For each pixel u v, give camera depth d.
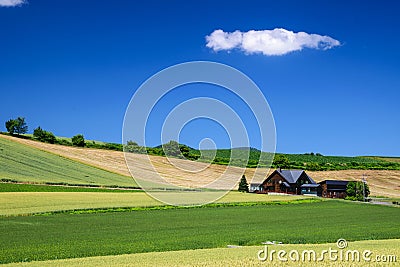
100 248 28.61
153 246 29.44
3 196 57.69
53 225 41.06
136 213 51.06
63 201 56.41
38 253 26.73
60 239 32.97
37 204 53.44
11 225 40.75
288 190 92.44
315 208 62.47
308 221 46.62
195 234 35.84
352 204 70.56
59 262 21.95
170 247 29.02
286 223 44.47
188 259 21.06
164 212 52.31
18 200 55.28
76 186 71.19
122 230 38.25
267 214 53.09
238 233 36.50
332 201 74.31
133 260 21.56
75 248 28.66
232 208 58.47
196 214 51.09
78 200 57.81
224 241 31.75
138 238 33.50
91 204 55.12
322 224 43.84
